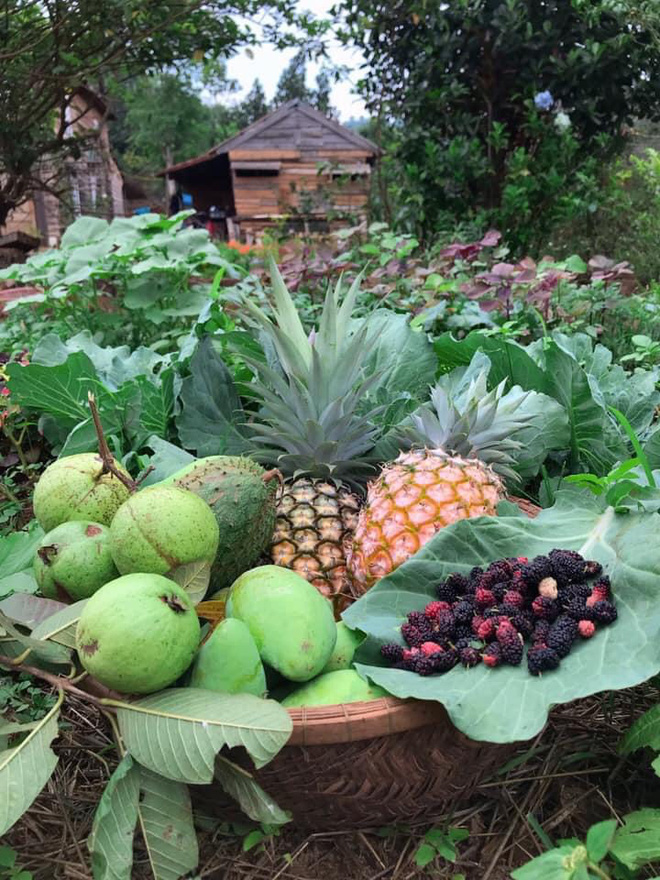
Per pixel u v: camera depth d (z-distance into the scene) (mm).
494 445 2391
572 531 1886
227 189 19766
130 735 1475
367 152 13656
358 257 5867
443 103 7129
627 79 6922
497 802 1791
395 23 7254
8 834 1770
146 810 1460
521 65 6914
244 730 1400
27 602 1807
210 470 2000
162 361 3416
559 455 2852
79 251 4641
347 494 2428
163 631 1467
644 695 2047
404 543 2027
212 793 1620
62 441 3264
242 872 1653
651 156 8477
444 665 1600
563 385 2664
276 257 6445
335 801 1572
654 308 4949
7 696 1933
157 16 8484
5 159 8914
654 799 1769
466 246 4941
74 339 3729
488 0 6668
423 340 2971
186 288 4742
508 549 1881
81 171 12102
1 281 6402
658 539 1678
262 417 2486
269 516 2070
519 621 1626
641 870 1509
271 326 2352
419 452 2242
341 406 2387
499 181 7184
